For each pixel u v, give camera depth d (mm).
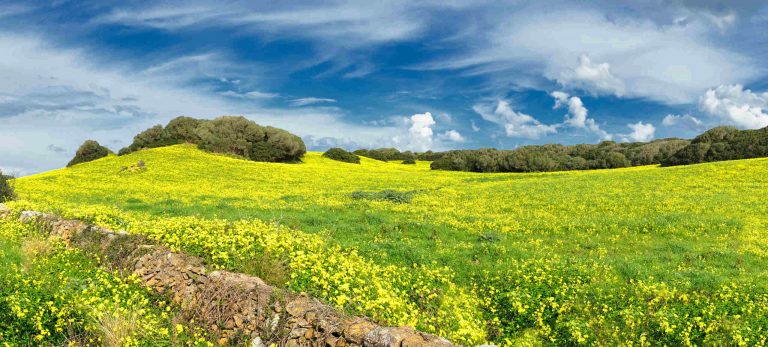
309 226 23188
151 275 11797
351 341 7543
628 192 36375
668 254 18562
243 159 75062
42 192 37625
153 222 17484
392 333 7223
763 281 14648
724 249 19266
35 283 10344
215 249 11953
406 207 30312
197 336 8789
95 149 80688
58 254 13672
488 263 16438
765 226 23906
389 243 18547
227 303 9328
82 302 9695
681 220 24734
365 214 27031
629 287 13969
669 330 10289
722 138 77312
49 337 8766
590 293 13234
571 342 10695
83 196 36375
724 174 43531
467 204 33219
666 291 13141
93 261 13391
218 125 82750
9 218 19094
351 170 71062
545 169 86000
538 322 11539
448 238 21078
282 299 8742
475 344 9859
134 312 9203
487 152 102938
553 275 14523
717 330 10562
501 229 23391
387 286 11805
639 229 23172
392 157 122062
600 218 26141
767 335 10250
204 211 28172
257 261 11055
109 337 8352
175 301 10688
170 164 59219
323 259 12562
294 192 41844
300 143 87562
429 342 7125
